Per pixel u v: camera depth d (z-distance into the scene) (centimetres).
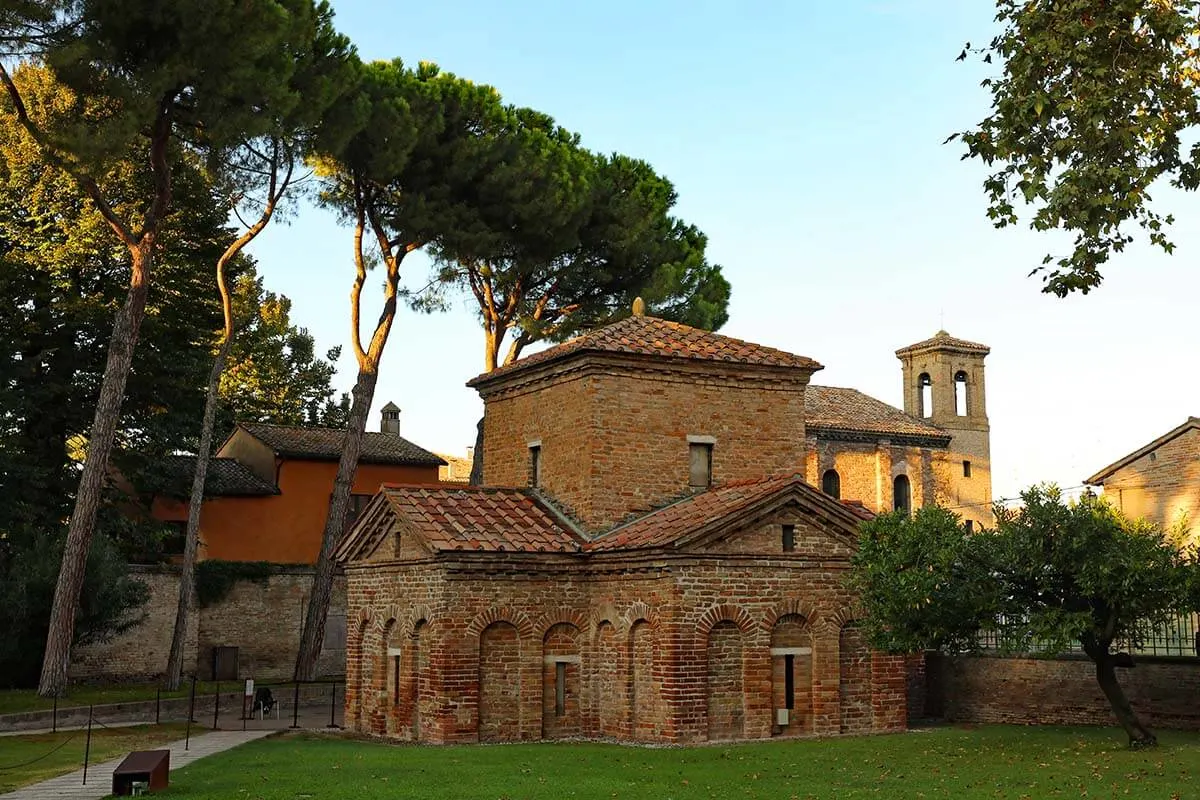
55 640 3322
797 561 2638
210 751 2477
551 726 2677
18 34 3067
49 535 3950
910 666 3012
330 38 3700
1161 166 1744
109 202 4150
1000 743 2408
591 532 2794
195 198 4344
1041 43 1720
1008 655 2877
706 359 2938
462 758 2236
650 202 4684
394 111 3747
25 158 4097
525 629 2662
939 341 7631
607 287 4697
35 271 4278
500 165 4034
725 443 2969
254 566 4497
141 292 3453
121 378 3422
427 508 2764
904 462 6962
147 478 4509
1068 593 2234
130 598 3916
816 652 2644
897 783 1908
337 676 4522
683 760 2202
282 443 5091
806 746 2408
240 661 4431
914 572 2216
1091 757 2166
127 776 1806
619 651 2633
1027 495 2269
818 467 6662
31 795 1911
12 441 4172
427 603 2647
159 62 3147
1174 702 2586
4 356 4156
